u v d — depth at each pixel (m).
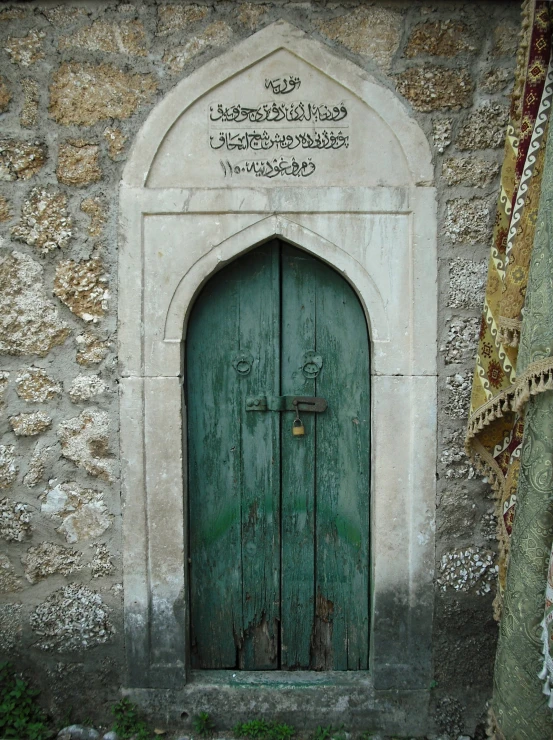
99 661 2.50
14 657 2.49
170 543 2.47
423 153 2.38
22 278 2.39
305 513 2.59
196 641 2.61
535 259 1.79
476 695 2.50
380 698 2.50
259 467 2.58
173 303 2.41
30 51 2.35
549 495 1.77
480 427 2.17
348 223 2.39
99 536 2.47
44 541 2.46
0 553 2.46
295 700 2.50
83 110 2.36
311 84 2.38
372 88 2.36
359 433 2.56
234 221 2.39
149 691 2.50
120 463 2.45
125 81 2.36
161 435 2.44
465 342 2.42
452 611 2.49
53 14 2.35
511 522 2.17
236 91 2.38
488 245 2.40
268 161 2.39
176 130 2.38
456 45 2.36
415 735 2.48
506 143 2.16
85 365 2.42
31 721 2.44
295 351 2.55
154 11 2.34
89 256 2.39
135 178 2.38
